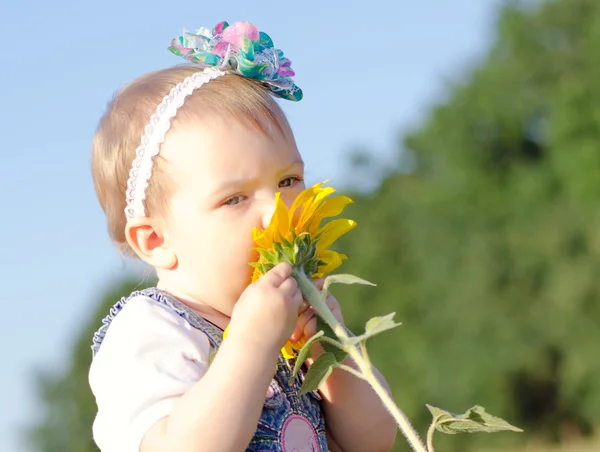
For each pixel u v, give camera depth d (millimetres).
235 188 2207
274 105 2334
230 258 2195
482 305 26547
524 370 26484
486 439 27281
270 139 2254
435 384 27219
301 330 2096
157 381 2053
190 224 2225
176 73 2416
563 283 24938
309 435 2238
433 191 28906
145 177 2295
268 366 1967
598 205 24625
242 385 1939
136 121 2348
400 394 28031
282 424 2193
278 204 2018
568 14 27734
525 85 28219
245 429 1938
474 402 26734
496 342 26266
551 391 26859
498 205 27250
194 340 2158
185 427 1929
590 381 24953
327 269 2109
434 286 28297
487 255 26609
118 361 2113
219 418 1923
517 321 26078
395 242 31469
